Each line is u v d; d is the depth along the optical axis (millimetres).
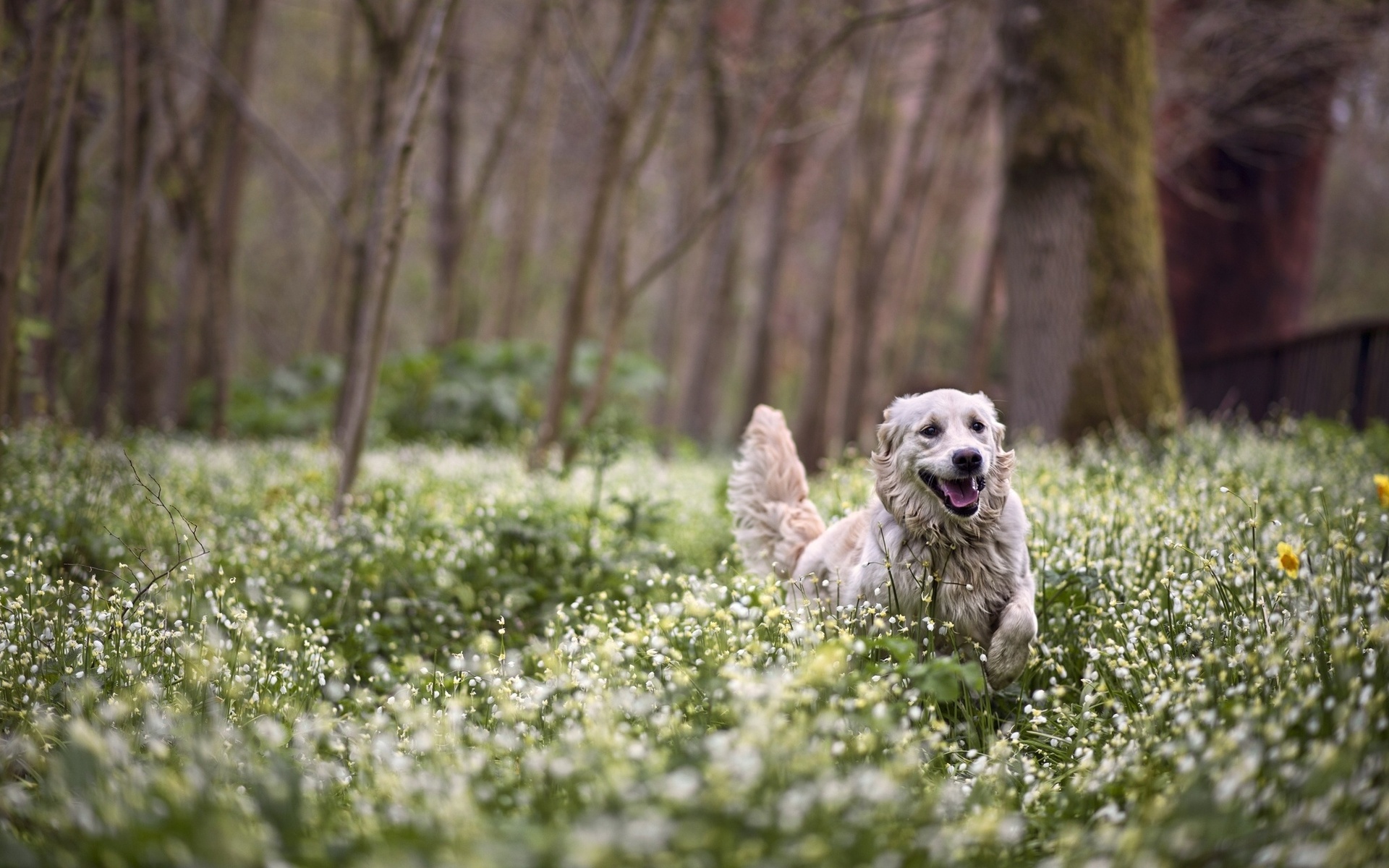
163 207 16781
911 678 3645
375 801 3029
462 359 17234
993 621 4367
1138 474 6844
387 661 5289
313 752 3559
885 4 16453
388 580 5902
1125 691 3877
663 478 9914
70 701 3656
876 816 2625
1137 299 9828
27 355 11422
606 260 25297
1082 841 2789
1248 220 17312
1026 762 3355
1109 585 4688
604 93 10695
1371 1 14695
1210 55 16094
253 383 17609
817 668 3102
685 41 11281
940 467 4184
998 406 5539
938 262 27844
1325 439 8484
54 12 6688
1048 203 9867
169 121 12719
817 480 8414
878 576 4426
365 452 12172
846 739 3184
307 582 5852
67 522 6332
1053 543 5297
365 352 7387
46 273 11742
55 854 2672
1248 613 4020
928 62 19812
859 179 17516
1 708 3688
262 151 23781
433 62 7340
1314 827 2627
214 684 3951
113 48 12180
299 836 2715
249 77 13508
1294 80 16359
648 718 3449
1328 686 3393
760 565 5512
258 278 30828
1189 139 16547
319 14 21328
